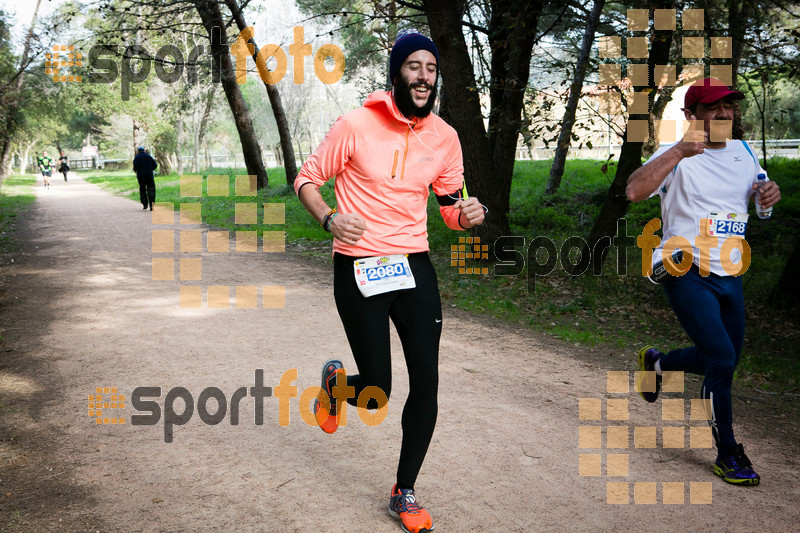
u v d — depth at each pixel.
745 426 3.96
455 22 8.67
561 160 14.55
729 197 3.20
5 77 25.89
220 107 42.97
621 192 7.97
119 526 2.70
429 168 2.73
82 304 6.86
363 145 2.63
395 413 3.99
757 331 6.24
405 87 2.57
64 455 3.37
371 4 11.51
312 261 9.83
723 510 2.90
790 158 18.11
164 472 3.19
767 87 8.67
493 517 2.81
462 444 3.55
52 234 13.12
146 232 13.17
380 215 2.69
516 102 9.06
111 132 57.69
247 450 3.45
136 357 5.04
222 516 2.79
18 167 82.81
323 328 5.93
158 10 13.50
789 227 10.20
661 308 7.19
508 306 7.11
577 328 6.37
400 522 2.75
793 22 8.42
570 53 10.02
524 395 4.36
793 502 2.98
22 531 2.65
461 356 5.27
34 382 4.48
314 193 2.68
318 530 2.69
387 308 2.74
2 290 7.62
